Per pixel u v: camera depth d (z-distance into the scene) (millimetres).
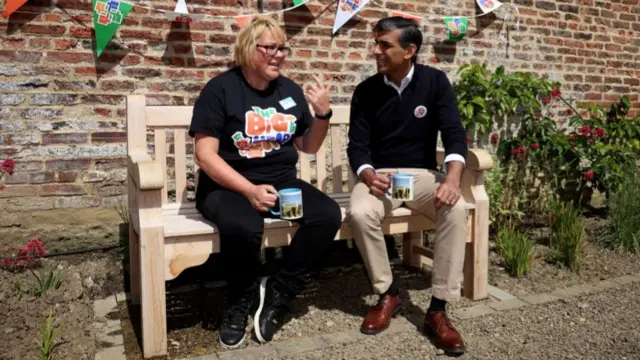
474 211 3037
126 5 3371
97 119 3482
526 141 4645
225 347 2529
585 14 5141
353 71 4156
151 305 2402
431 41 4426
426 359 2439
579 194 5164
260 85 2717
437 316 2584
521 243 3596
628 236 4074
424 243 4109
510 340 2627
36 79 3328
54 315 2713
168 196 3756
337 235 2795
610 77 5383
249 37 2570
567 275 3551
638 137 5367
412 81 2902
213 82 2623
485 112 4418
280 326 2730
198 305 3070
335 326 2787
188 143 3740
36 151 3375
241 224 2414
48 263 3297
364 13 4152
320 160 3588
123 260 3529
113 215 3586
